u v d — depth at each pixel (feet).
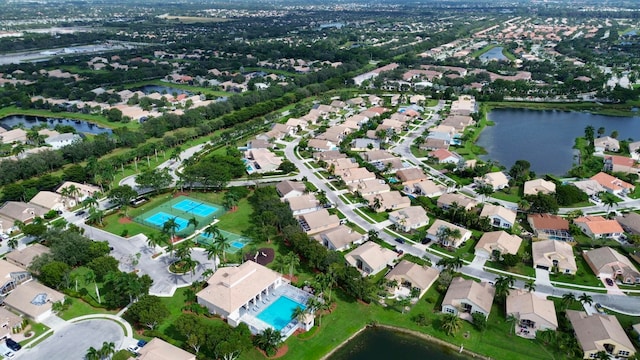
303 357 419.95
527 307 458.50
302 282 522.88
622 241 612.70
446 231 593.42
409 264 530.68
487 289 494.59
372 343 442.91
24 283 498.28
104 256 526.98
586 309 481.87
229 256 569.64
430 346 440.04
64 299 478.18
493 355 426.10
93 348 397.60
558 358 421.59
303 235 571.28
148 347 400.47
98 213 639.35
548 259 551.59
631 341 436.35
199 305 474.90
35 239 613.11
